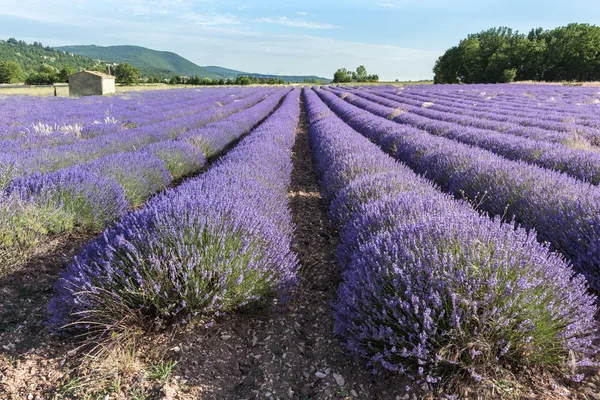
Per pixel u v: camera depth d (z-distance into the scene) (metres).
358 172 5.21
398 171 5.12
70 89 37.81
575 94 28.34
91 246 2.71
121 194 4.54
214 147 9.01
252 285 2.55
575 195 3.68
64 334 2.32
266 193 4.22
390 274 2.25
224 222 2.78
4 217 3.39
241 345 2.41
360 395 2.00
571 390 1.89
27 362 2.08
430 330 1.88
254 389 2.05
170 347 2.27
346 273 2.59
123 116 14.34
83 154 6.66
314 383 2.11
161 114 14.71
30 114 13.77
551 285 2.07
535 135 9.22
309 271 3.53
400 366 2.00
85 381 1.95
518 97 26.59
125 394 1.89
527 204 4.01
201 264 2.45
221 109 17.73
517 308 1.97
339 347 2.40
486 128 11.62
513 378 1.95
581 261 2.92
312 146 10.84
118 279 2.41
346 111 18.23
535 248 2.33
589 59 62.84
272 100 27.91
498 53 73.62
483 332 1.95
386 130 10.61
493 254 2.24
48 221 3.72
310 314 2.79
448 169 6.04
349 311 2.24
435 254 2.19
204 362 2.19
